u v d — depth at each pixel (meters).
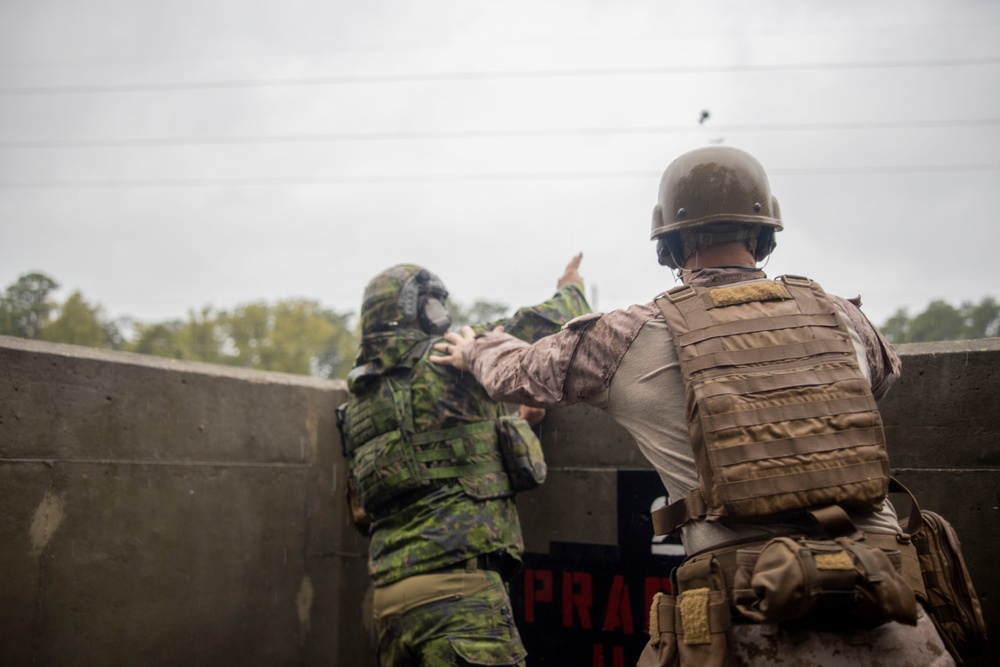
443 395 2.48
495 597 2.38
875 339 1.60
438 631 2.33
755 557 1.35
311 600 3.20
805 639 1.32
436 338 2.59
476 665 2.28
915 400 2.34
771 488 1.33
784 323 1.47
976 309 21.80
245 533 2.96
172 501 2.71
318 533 3.26
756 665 1.34
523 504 2.96
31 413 2.34
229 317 48.66
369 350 2.63
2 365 2.28
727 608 1.36
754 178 1.66
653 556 2.67
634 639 2.68
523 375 1.71
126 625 2.54
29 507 2.31
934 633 1.39
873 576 1.24
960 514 2.25
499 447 2.52
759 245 1.74
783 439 1.36
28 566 2.30
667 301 1.54
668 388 1.51
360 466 2.57
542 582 2.88
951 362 2.30
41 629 2.32
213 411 2.88
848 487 1.34
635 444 2.75
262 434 3.06
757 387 1.40
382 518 2.52
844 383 1.41
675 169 1.70
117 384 2.57
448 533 2.37
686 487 1.48
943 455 2.29
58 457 2.39
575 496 2.85
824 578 1.23
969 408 2.27
